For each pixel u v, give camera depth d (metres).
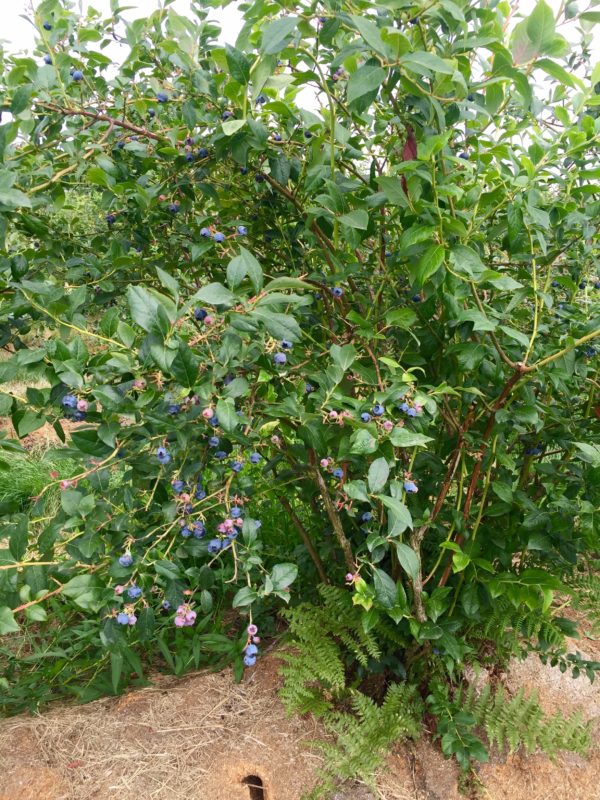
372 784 1.92
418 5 1.48
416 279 1.62
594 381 2.03
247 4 1.79
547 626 2.04
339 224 1.88
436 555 2.19
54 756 2.08
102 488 1.58
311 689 2.19
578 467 2.00
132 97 2.03
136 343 1.48
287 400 1.55
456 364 1.91
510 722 2.05
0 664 2.58
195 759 2.07
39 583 1.51
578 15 1.70
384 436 1.50
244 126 1.69
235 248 2.06
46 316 1.57
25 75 1.68
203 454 1.61
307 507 2.78
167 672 2.55
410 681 2.22
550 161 1.69
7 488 3.80
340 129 1.82
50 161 1.95
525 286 1.88
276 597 2.62
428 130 1.66
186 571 1.78
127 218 2.23
